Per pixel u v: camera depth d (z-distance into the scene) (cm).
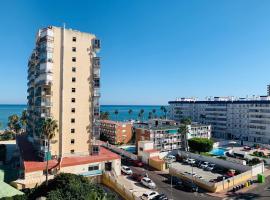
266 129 13025
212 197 5397
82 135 7212
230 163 7594
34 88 8081
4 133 13112
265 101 13100
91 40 7469
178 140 11231
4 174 6444
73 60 7181
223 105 15362
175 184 6203
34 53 8281
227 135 15100
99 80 7469
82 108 7269
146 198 5044
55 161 6381
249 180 6419
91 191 3819
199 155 8606
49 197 3503
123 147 10925
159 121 13162
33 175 5725
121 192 5503
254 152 9612
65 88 7031
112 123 12725
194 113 17250
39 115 6994
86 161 6378
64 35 7038
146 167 7825
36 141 7162
